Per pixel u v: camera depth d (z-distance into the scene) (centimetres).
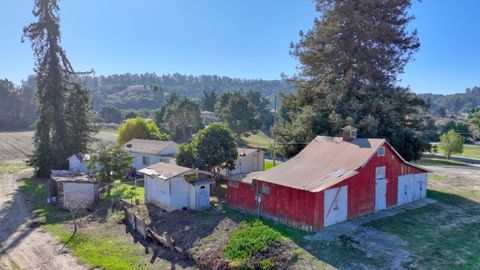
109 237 2070
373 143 2261
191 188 2478
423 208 2338
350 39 3241
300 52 3566
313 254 1616
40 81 4038
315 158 2359
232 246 1680
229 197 2498
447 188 2980
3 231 2211
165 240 1858
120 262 1725
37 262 1750
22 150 6581
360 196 2130
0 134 8975
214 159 2988
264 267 1523
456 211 2273
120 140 5041
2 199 3033
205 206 2503
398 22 3347
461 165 4469
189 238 1916
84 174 3203
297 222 1961
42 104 4031
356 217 2109
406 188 2464
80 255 1822
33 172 4319
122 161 3192
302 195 1939
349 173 2033
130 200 2748
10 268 1689
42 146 4038
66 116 4156
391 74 3372
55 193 2973
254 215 2238
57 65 4050
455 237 1809
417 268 1477
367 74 3200
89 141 4431
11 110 11175
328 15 3384
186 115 7319
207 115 10362
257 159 3800
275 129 3466
